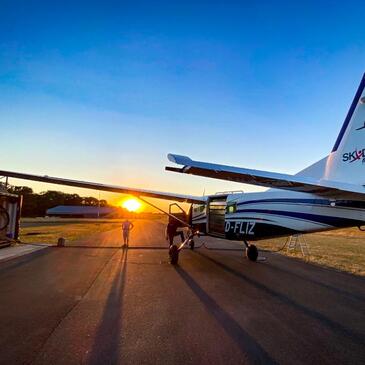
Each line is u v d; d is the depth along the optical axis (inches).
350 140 292.7
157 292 251.1
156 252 510.6
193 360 134.0
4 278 296.7
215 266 387.2
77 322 178.5
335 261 440.1
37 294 238.5
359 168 281.7
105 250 527.2
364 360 137.1
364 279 318.3
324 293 257.9
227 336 162.1
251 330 171.5
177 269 360.2
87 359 133.3
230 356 138.6
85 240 709.3
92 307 207.5
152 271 344.5
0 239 523.2
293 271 360.5
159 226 1672.0
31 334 159.9
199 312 201.6
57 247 555.2
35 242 632.4
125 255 468.1
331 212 313.0
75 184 454.0
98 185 459.8
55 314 191.9
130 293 246.2
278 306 218.5
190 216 474.9
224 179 221.8
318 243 717.3
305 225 332.8
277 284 289.9
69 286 265.6
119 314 194.2
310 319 191.8
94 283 278.2
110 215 4131.4
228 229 406.3
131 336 159.6
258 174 203.5
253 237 380.8
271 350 145.9
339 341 157.9
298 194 342.0
